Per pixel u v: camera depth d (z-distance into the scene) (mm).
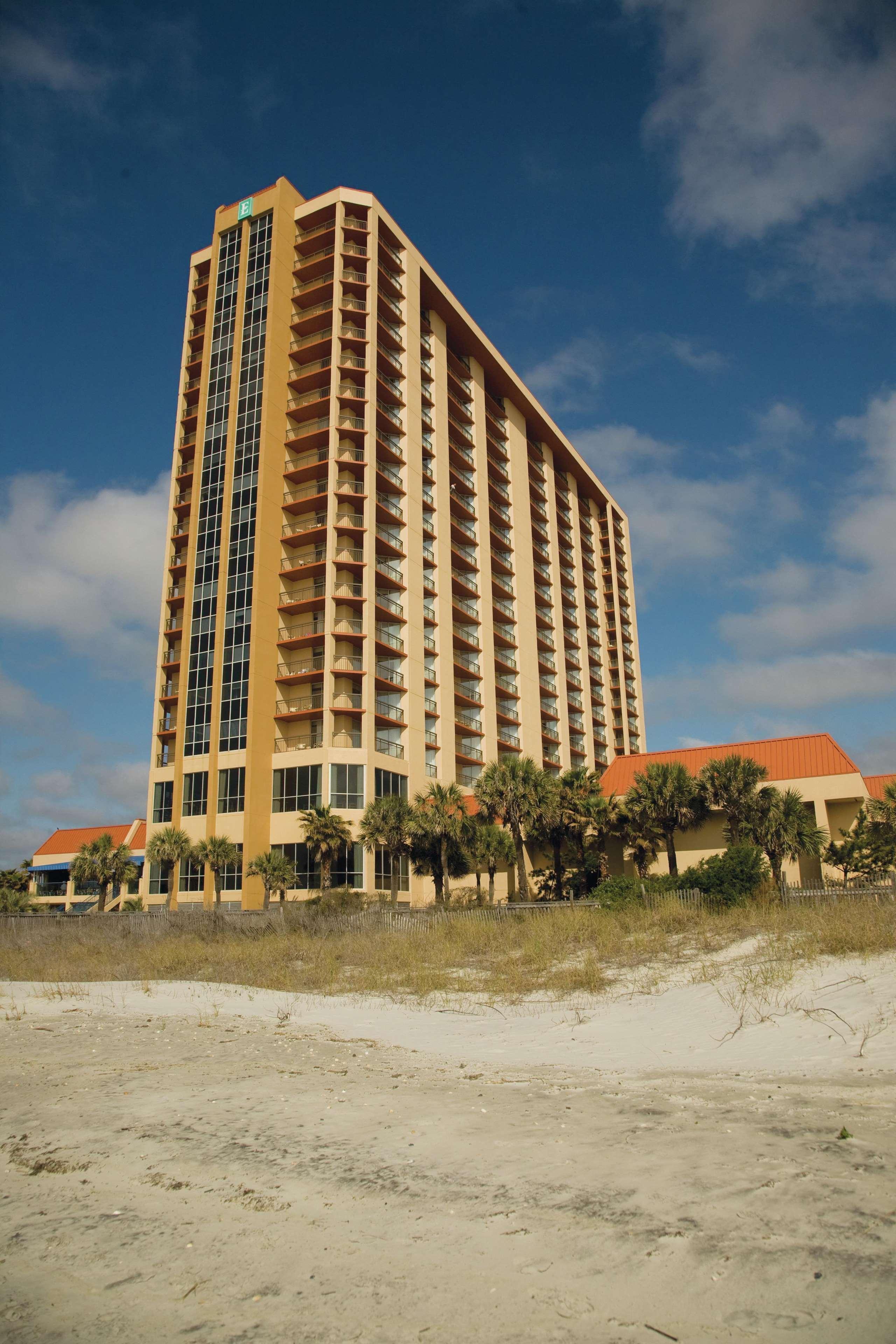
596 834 47875
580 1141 7871
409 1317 4652
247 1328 4613
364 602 57125
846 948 18000
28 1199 6992
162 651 62750
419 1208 6344
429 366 72000
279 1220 6270
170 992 22766
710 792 42469
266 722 55781
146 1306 4941
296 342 65062
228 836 53531
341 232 64625
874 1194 6008
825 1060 11078
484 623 72625
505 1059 12945
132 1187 7180
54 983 26422
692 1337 4242
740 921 24562
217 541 61094
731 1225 5605
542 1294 4836
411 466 65938
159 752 61219
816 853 41344
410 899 55281
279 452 61375
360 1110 9555
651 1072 11445
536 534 87625
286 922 36094
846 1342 4078
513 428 86250
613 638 105625
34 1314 4871
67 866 83000
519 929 29641
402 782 57688
